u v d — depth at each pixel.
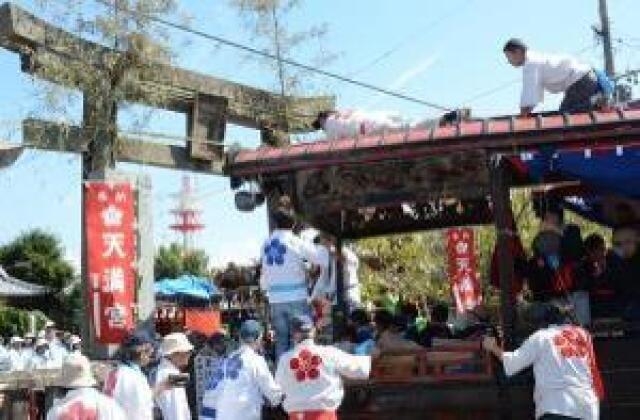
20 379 11.82
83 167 12.37
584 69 8.87
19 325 31.02
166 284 20.03
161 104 13.21
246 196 8.73
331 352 7.75
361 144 8.26
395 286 16.64
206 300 19.41
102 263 11.61
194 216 47.09
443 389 8.13
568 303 8.13
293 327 7.93
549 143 7.86
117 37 12.23
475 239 17.42
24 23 11.30
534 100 8.84
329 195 8.88
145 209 12.54
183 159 13.69
